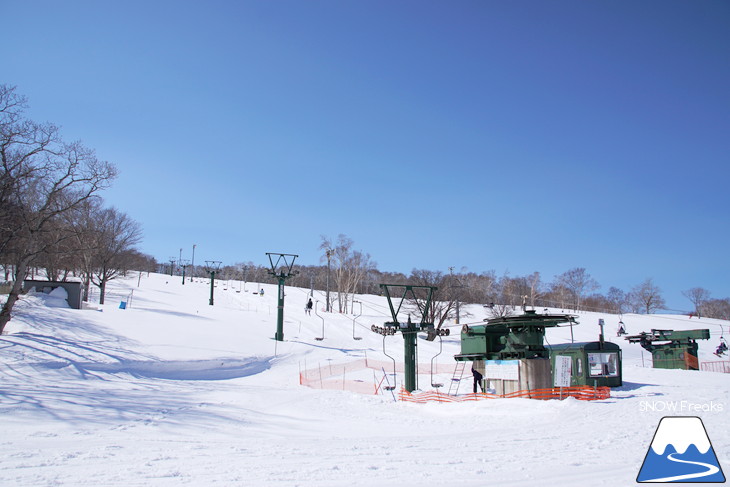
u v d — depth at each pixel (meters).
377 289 136.00
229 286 110.62
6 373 23.64
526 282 113.25
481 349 24.23
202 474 8.80
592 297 141.50
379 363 35.81
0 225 30.53
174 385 25.84
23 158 29.86
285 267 43.88
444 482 8.24
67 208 32.19
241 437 13.66
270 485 8.05
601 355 25.12
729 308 140.38
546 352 23.11
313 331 50.25
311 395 23.11
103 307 49.19
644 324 81.19
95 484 8.12
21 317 35.56
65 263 48.91
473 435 13.78
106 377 26.05
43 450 11.02
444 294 66.19
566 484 8.04
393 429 15.52
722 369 45.28
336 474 8.81
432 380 29.41
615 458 10.00
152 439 12.89
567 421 15.59
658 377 30.20
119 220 59.22
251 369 33.34
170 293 81.88
